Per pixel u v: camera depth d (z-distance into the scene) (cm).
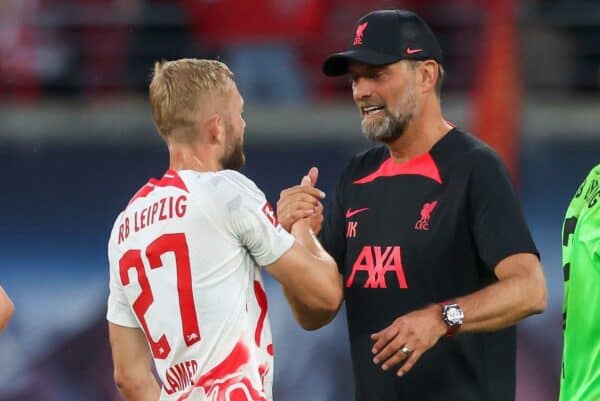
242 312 1484
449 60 3547
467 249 1595
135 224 1516
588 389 1548
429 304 1595
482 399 1606
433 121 1641
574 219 1597
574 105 3366
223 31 3497
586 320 1554
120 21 3519
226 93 1525
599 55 3544
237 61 3494
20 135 3284
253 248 1494
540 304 1530
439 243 1596
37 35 3491
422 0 3553
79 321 3058
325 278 1523
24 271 3127
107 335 3052
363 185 1681
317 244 1562
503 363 1623
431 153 1630
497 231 1553
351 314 1673
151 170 3278
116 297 1564
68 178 3250
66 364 3014
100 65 3503
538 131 3309
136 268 1507
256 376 1481
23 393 2983
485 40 3312
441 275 1598
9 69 3462
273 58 3491
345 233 1695
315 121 3306
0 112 3316
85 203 3231
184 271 1477
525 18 3547
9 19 3481
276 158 3303
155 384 1587
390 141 1638
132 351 1577
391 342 1481
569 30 3559
